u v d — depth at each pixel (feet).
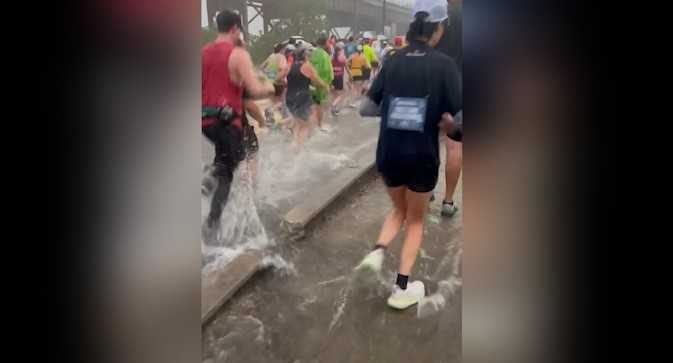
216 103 8.00
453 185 8.06
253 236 7.93
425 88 6.04
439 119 6.15
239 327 6.31
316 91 13.29
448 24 5.91
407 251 6.79
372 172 10.69
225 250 7.59
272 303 6.72
